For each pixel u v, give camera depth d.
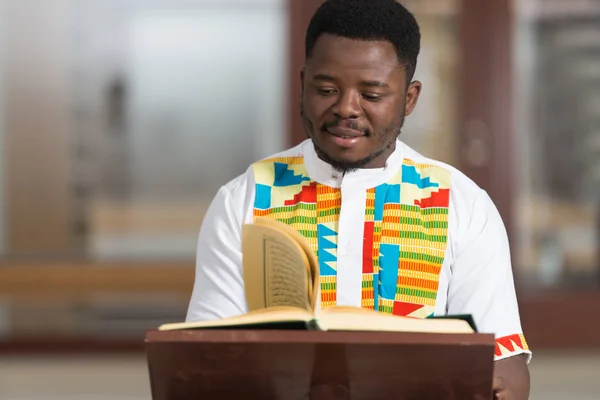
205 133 6.84
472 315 2.12
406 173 2.34
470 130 6.98
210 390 1.90
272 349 1.85
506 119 6.98
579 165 7.00
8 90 6.86
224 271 2.30
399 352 1.84
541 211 7.02
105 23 6.82
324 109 2.15
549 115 6.98
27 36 6.85
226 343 1.86
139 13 6.80
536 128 6.99
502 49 6.95
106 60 6.83
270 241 2.09
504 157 6.99
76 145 6.88
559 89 6.97
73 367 6.86
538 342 7.02
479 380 1.85
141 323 7.00
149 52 6.81
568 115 6.98
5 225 6.93
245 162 6.83
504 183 6.99
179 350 1.87
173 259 6.93
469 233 2.28
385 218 2.29
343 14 2.12
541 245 7.02
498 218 2.32
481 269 2.26
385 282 2.27
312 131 2.21
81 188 6.90
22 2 6.84
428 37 6.98
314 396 1.89
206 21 6.80
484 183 7.01
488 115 6.98
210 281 2.31
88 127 6.87
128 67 6.82
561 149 6.99
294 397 1.90
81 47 6.84
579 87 6.96
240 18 6.79
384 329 1.89
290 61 6.80
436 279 2.27
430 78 6.99
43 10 6.84
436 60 6.98
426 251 2.28
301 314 1.92
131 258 6.93
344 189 2.30
